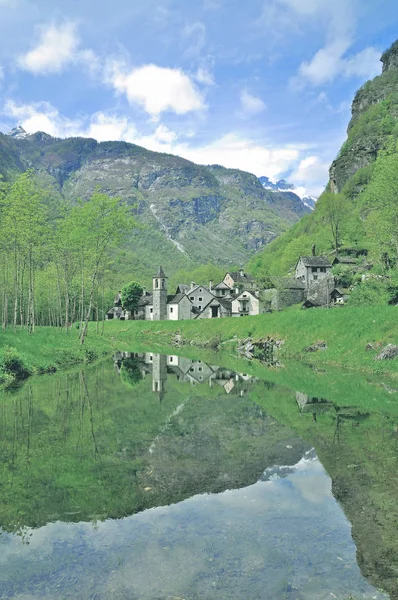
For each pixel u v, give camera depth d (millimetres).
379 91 187500
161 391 27672
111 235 50438
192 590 6992
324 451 14234
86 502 10492
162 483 11695
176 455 14117
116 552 8203
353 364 35250
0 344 36375
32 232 47781
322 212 160250
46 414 20391
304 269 105875
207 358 51031
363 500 10359
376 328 38156
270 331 54719
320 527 9109
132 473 12453
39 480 11867
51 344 45500
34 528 9234
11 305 84062
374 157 160500
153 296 111750
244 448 14844
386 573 7410
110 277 93562
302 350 44375
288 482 11656
